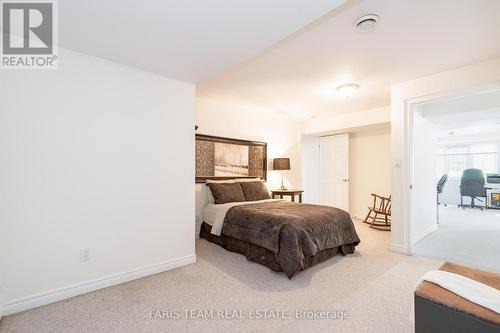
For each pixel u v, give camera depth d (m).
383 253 3.15
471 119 4.30
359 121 4.74
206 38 1.88
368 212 5.22
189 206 2.84
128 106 2.39
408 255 3.07
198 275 2.50
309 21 1.65
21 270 1.86
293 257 2.37
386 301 1.99
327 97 3.87
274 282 2.33
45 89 1.96
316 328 1.66
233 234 3.09
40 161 1.94
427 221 4.07
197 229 3.91
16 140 1.84
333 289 2.20
